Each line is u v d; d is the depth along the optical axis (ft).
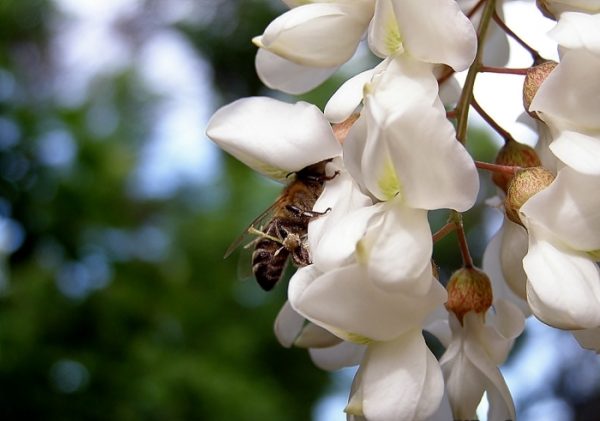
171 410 1.44
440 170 0.52
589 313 0.52
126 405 1.41
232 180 1.89
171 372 1.47
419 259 0.52
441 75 0.58
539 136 0.59
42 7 1.96
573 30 0.53
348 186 0.56
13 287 1.45
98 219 1.53
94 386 1.41
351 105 0.54
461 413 0.58
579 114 0.54
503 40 0.65
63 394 1.39
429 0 0.53
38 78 1.99
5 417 1.38
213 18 2.49
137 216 1.71
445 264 1.54
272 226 0.61
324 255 0.53
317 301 0.53
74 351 1.43
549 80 0.53
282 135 0.56
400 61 0.54
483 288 0.59
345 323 0.53
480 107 0.60
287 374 1.77
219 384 1.51
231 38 2.48
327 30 0.58
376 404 0.54
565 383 1.76
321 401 1.80
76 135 1.53
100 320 1.48
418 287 0.52
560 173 0.53
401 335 0.54
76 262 1.51
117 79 1.89
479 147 1.34
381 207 0.53
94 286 1.50
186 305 1.64
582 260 0.53
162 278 1.62
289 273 1.72
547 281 0.53
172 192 1.90
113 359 1.46
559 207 0.53
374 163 0.52
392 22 0.54
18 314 1.42
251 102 0.57
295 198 0.60
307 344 0.59
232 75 2.54
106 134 1.62
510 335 0.60
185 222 1.80
